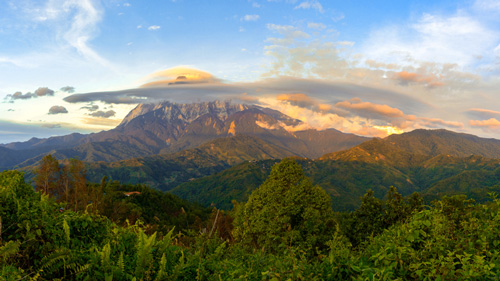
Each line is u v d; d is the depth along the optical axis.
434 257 3.70
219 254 5.42
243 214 20.39
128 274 3.75
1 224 3.80
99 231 4.70
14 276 3.15
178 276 4.16
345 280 3.74
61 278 3.46
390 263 3.71
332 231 17.92
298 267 3.77
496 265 3.36
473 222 4.55
